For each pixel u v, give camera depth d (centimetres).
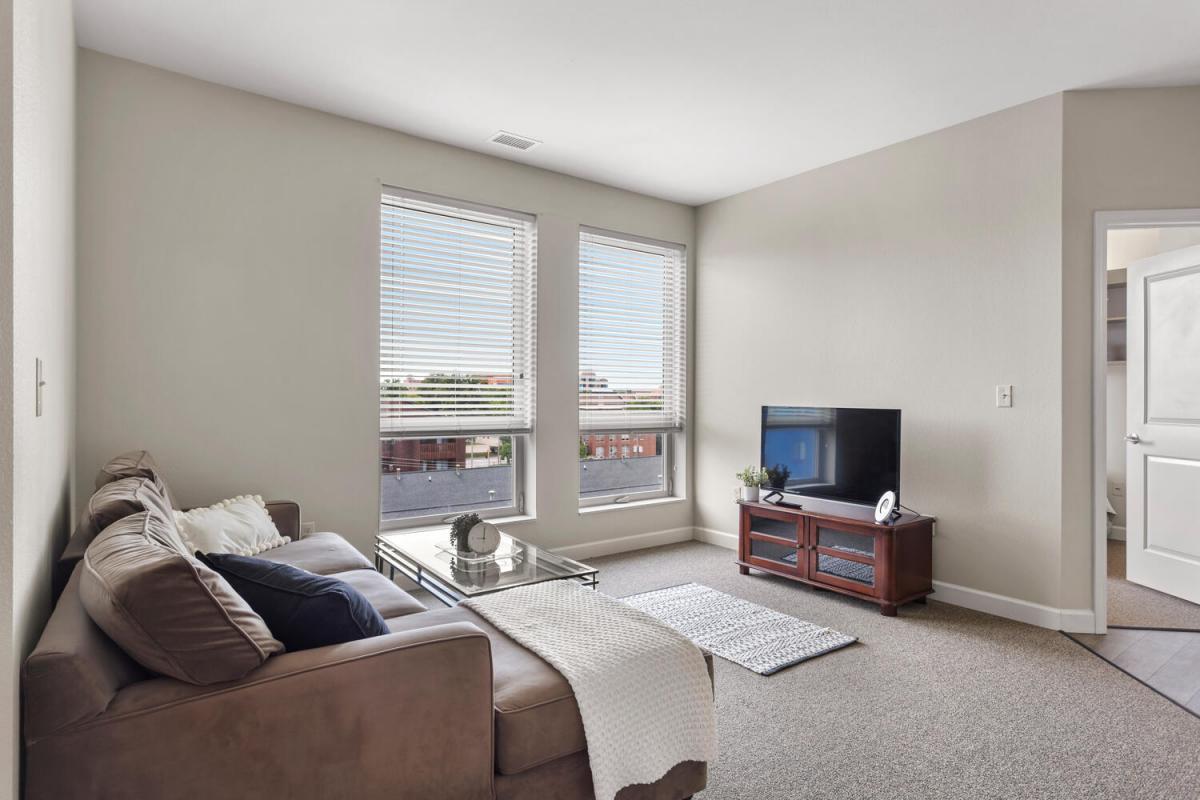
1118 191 321
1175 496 381
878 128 373
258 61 304
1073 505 325
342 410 362
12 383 94
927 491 378
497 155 418
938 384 373
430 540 322
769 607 361
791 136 385
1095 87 321
